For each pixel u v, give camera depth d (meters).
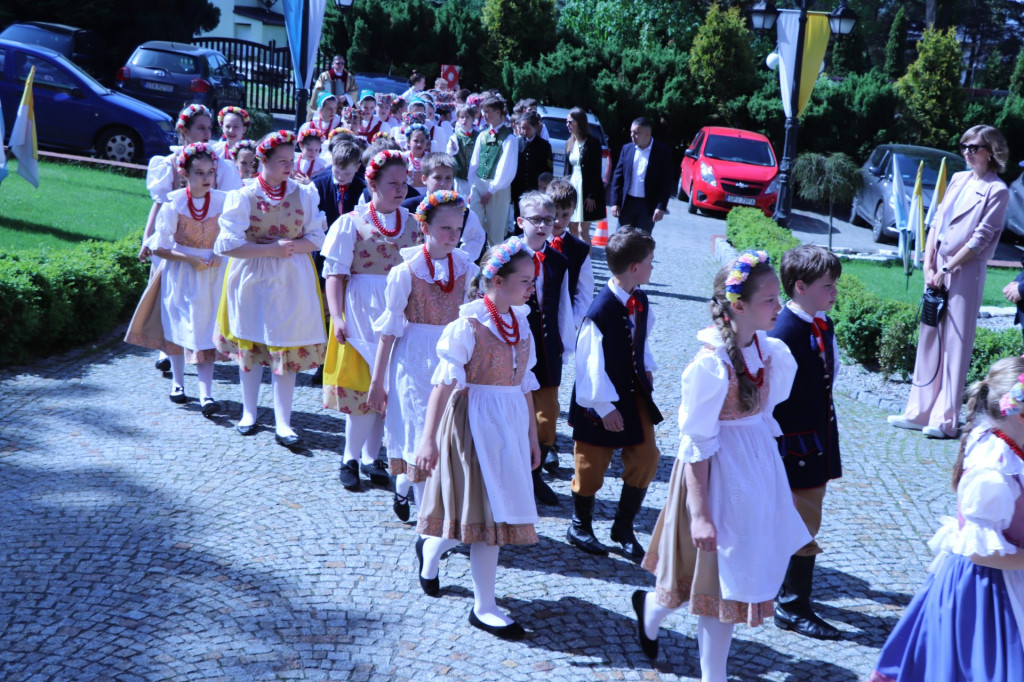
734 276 3.30
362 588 4.21
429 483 3.95
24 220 10.44
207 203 6.08
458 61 27.56
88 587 4.00
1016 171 25.56
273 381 5.81
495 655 3.76
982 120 26.16
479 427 3.80
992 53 51.25
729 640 3.44
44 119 15.55
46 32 19.88
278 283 5.65
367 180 5.20
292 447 5.77
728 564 3.33
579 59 25.75
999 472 3.05
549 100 25.62
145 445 5.62
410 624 3.95
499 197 9.66
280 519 4.81
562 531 4.98
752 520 3.34
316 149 7.41
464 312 3.83
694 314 10.20
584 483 4.68
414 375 4.52
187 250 6.07
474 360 3.83
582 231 10.88
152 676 3.43
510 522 3.80
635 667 3.74
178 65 18.67
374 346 5.17
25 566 4.12
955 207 6.70
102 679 3.39
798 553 4.10
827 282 3.97
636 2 30.47
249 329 5.72
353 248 5.16
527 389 4.06
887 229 18.16
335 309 5.10
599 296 4.54
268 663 3.58
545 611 4.14
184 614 3.87
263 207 5.59
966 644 3.14
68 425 5.83
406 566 4.44
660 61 25.92
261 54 28.16
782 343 3.59
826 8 38.53
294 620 3.89
